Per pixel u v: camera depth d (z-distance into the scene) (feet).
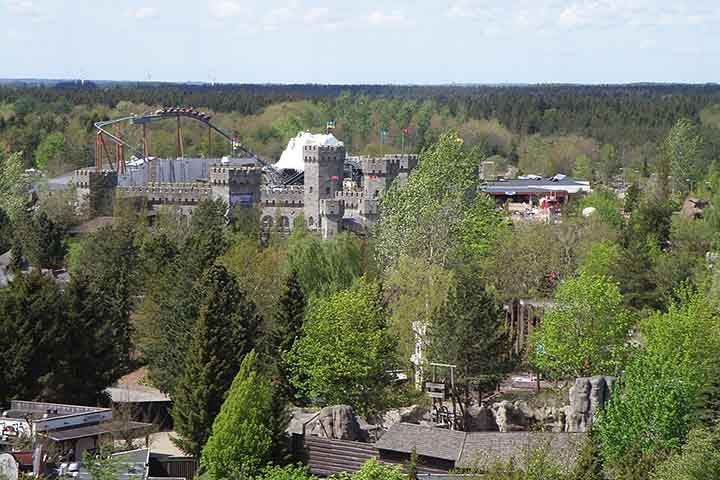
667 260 583.99
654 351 390.83
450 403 439.22
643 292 560.20
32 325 418.51
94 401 436.76
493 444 332.80
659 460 291.99
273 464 350.64
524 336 520.01
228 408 348.59
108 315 482.28
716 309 489.67
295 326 451.12
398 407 437.17
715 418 350.84
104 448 317.42
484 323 429.79
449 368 425.28
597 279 460.14
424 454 336.90
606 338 437.58
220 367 391.86
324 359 426.10
